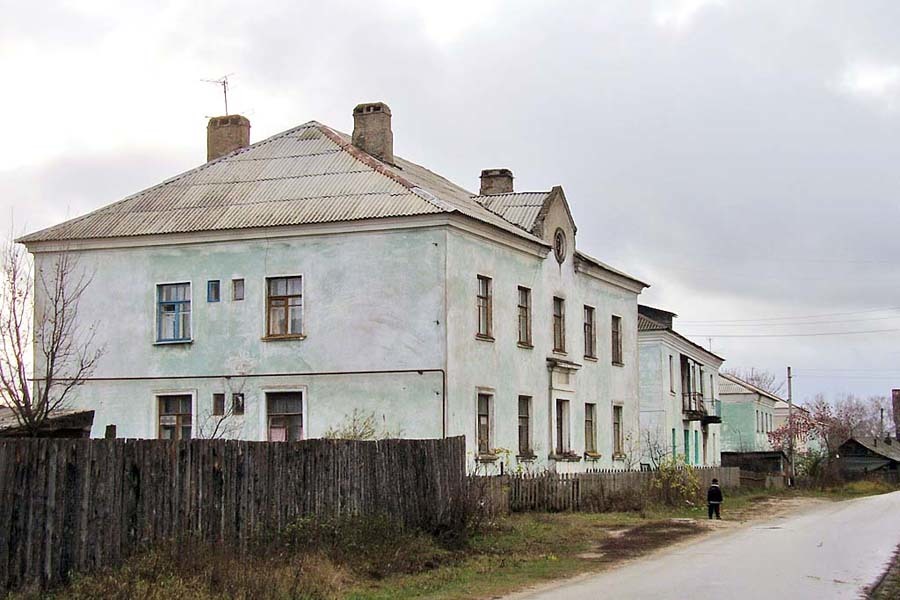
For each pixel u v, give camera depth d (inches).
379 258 1175.6
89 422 862.5
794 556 814.5
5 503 486.6
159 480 579.5
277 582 577.9
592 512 1222.3
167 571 548.7
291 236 1208.2
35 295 1289.4
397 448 794.8
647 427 2096.5
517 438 1314.0
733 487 1841.8
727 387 3213.6
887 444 4195.4
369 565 673.6
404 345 1155.9
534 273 1396.4
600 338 1630.2
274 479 671.8
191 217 1258.0
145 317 1254.9
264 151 1363.2
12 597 479.5
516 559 765.9
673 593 601.9
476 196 1521.9
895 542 939.3
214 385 1221.7
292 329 1210.0
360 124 1360.7
